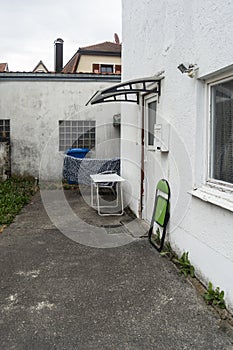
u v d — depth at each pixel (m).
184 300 3.00
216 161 3.27
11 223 5.76
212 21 2.96
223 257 2.86
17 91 10.50
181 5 3.69
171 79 4.10
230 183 3.02
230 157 3.03
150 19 4.90
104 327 2.59
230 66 2.74
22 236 5.00
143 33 5.30
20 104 10.54
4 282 3.39
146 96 5.47
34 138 10.66
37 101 10.55
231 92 2.98
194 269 3.48
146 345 2.36
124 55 6.70
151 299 3.03
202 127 3.41
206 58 3.10
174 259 3.89
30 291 3.19
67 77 10.51
